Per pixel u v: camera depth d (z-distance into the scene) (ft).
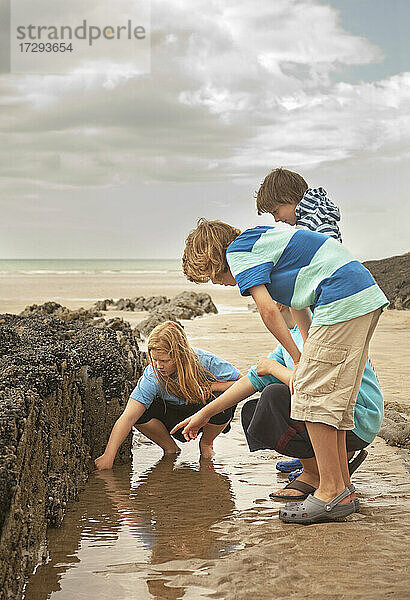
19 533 7.98
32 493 9.31
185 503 11.49
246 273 10.53
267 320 10.46
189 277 11.68
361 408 11.25
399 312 49.88
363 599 7.73
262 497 11.82
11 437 8.58
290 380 10.82
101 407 14.37
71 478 11.98
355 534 9.75
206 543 9.65
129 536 9.96
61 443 11.69
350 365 10.26
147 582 8.38
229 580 8.36
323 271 10.41
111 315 50.70
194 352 14.58
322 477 10.56
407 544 9.33
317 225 13.01
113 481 12.87
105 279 120.06
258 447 11.80
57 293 80.12
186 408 14.57
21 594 7.89
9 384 10.57
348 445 11.32
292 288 10.57
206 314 51.49
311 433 10.48
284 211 13.60
